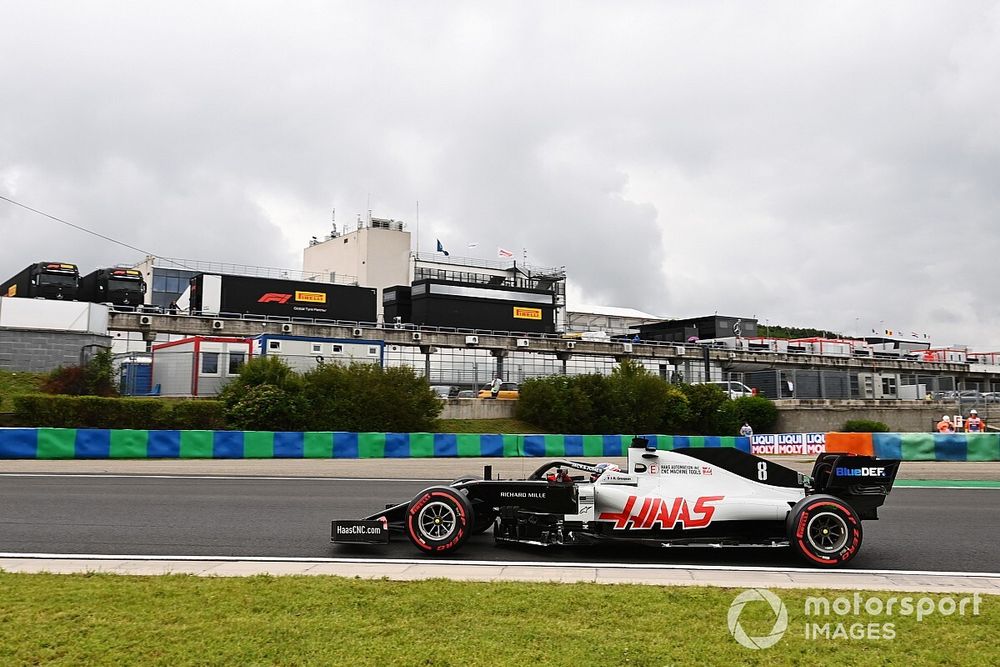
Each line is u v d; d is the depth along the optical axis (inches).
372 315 2031.3
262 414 1099.3
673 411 1599.4
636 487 345.1
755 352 2437.3
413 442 975.6
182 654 186.9
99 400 1004.6
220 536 384.2
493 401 1471.5
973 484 721.6
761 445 1096.8
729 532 335.0
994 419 1744.6
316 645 193.8
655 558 335.0
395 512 351.9
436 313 2105.1
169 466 801.6
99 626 209.0
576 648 193.6
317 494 573.3
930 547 370.0
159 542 365.7
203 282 1792.6
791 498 342.3
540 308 2273.6
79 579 267.3
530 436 1013.2
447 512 338.0
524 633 204.8
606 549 355.9
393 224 3230.8
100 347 1429.6
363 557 331.6
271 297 1877.5
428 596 242.4
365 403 1205.7
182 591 248.1
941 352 3176.7
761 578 290.2
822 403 1782.7
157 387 1389.0
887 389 2503.7
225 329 1747.0
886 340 3420.3
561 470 371.9
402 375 1266.0
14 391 1215.6
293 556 334.3
